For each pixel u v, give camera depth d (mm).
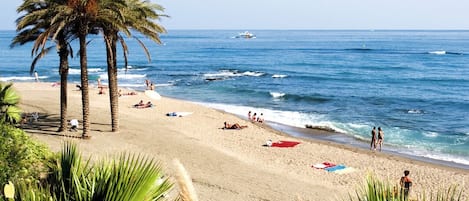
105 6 22547
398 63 101062
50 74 76812
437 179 21922
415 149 29031
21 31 23422
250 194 17516
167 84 63344
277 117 39594
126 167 4551
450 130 35250
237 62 104938
